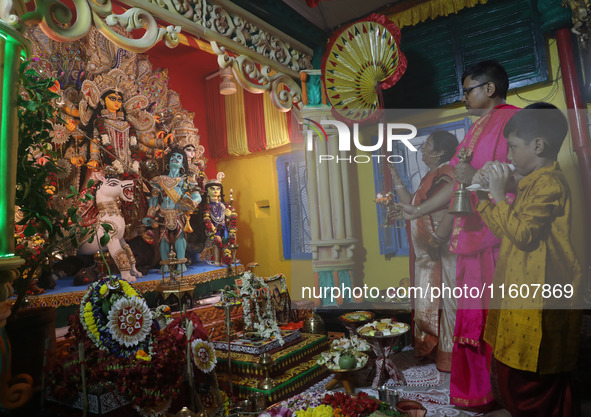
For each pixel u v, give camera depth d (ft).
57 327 11.21
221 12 12.48
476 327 5.84
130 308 8.89
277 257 20.12
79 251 13.32
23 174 8.64
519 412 5.95
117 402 8.29
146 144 16.10
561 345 5.06
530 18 12.51
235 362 10.89
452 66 13.64
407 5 14.42
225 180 21.91
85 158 14.08
